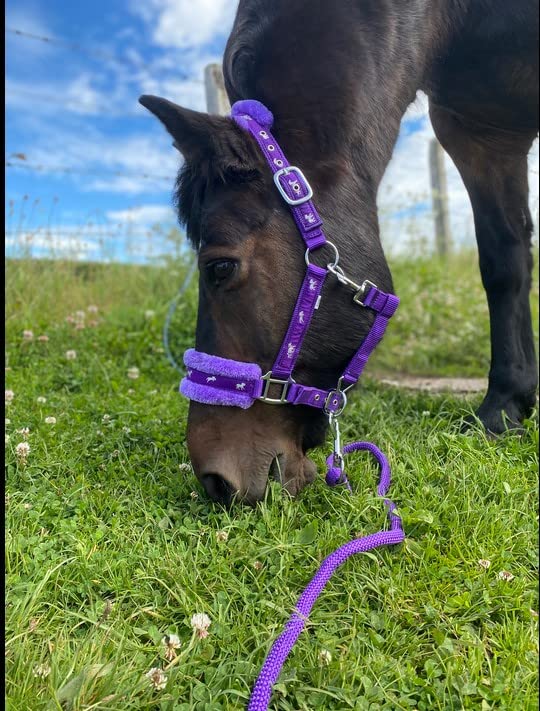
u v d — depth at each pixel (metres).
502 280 2.27
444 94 2.04
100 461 1.90
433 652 1.19
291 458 1.60
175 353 3.59
